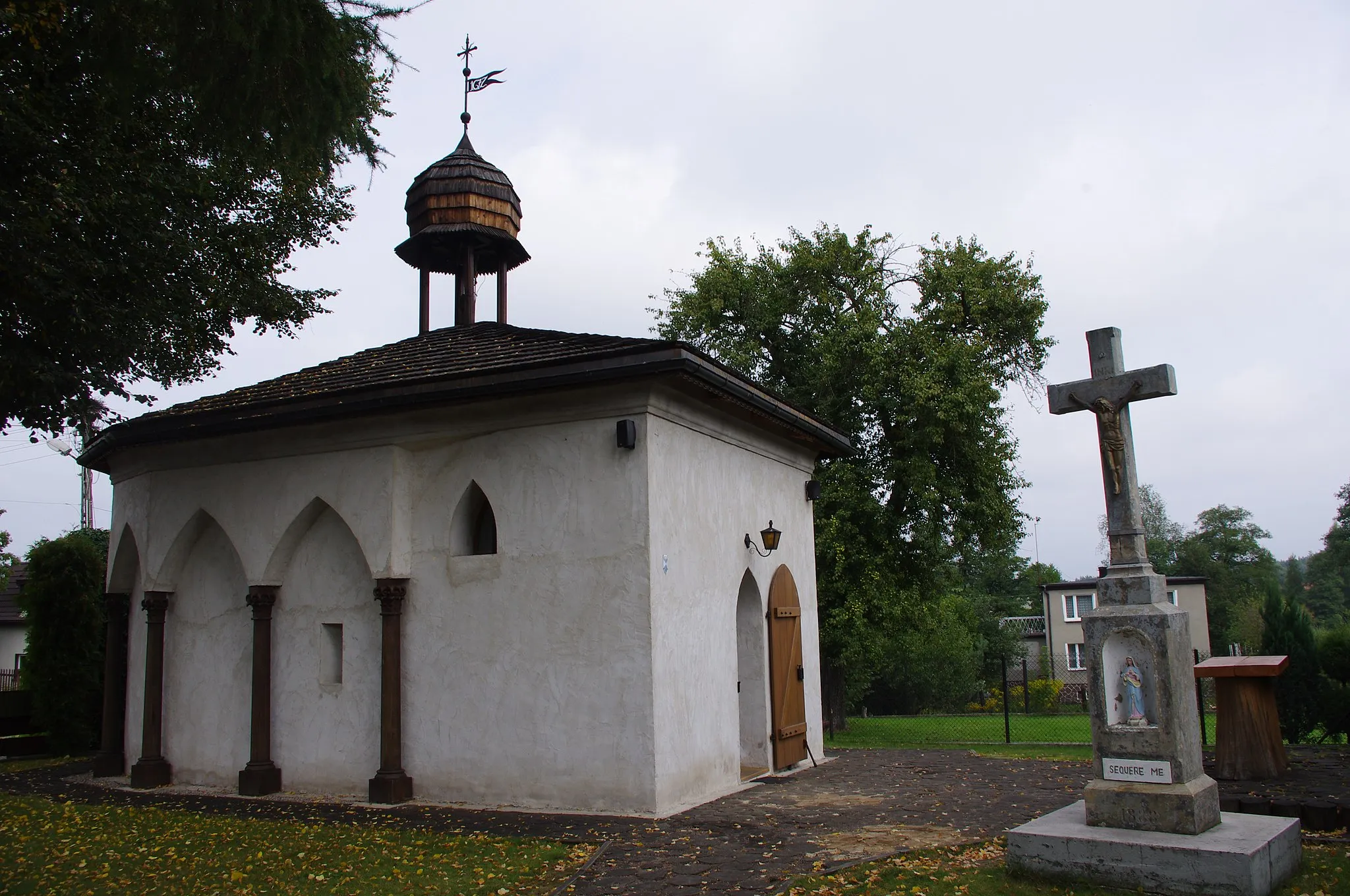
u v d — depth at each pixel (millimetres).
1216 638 54938
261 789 11430
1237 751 10023
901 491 20812
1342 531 65938
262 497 12055
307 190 15836
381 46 7852
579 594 10227
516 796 10242
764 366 22781
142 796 11812
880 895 6453
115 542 13945
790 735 12922
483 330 13852
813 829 8672
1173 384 7301
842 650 21688
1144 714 6914
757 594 12766
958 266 21156
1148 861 6262
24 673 17234
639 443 10117
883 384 19969
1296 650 13406
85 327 10000
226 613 12609
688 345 9758
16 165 9602
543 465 10609
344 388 11094
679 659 10375
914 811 9375
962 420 19484
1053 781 11039
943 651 36375
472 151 15430
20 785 13125
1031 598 66000
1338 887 6312
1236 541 66500
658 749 9734
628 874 7363
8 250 9000
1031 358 21625
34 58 9250
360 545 11211
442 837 8789
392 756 10734
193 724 12586
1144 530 7402
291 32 7133
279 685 11867
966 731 21469
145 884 7461
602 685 9992
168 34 7285
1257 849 6113
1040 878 6625
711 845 8203
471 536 11258
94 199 10242
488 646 10633
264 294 16016
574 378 10047
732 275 22516
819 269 22031
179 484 12828
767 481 13500
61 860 8289
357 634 11492
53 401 10289
